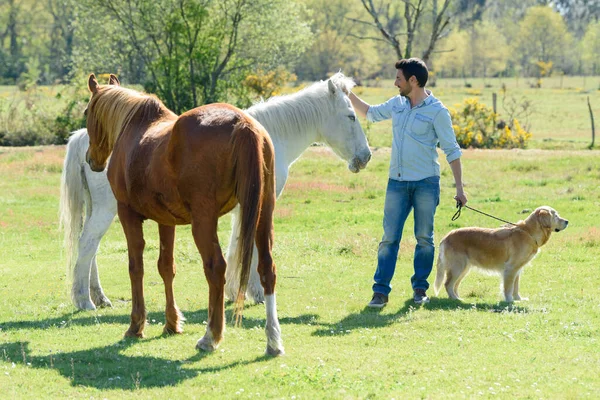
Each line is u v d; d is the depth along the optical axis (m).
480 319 8.47
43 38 106.25
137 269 7.75
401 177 9.48
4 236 16.58
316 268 12.23
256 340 7.66
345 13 105.19
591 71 130.75
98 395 5.93
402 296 10.06
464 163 25.66
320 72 103.69
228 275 9.94
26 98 42.12
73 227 9.97
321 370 6.45
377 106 10.11
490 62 122.00
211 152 6.53
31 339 7.94
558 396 5.71
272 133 9.75
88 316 9.27
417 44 92.00
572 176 22.64
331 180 23.41
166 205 7.06
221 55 43.34
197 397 5.82
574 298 9.77
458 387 5.98
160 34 41.53
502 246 9.53
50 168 26.34
